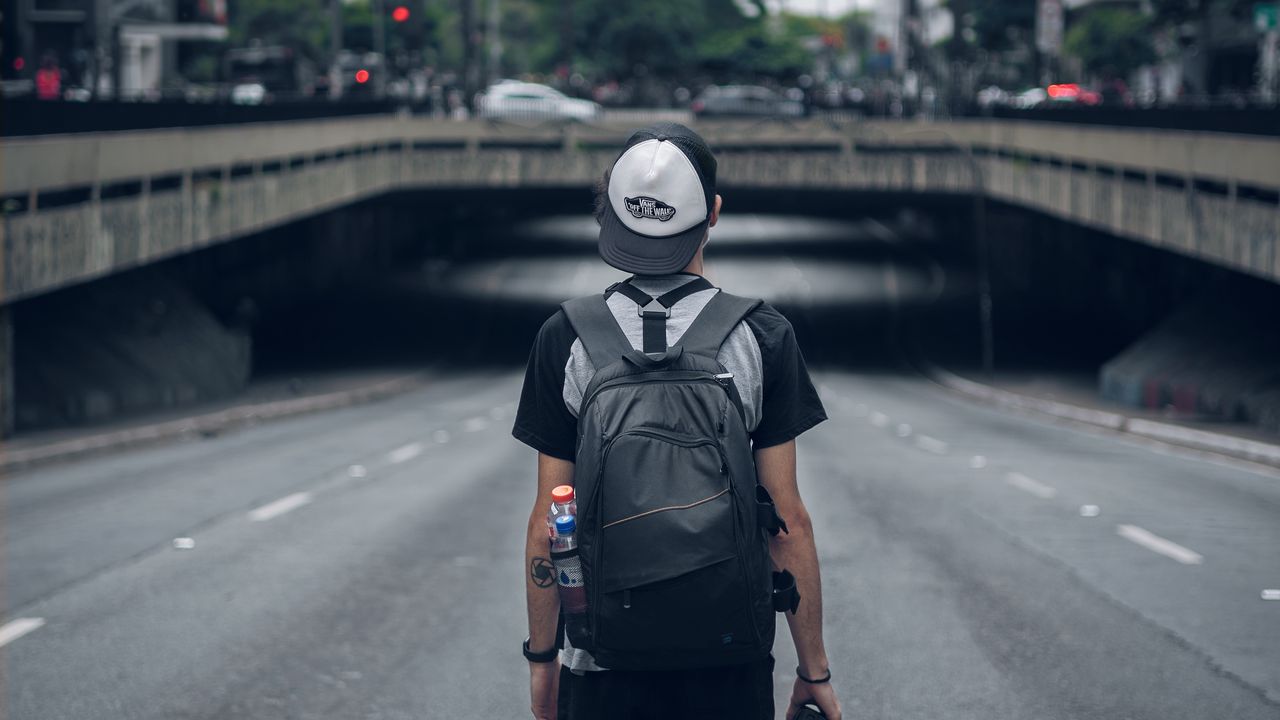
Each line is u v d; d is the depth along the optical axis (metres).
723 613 2.88
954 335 53.19
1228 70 55.84
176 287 36.53
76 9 40.72
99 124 22.97
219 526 11.31
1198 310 34.78
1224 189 28.05
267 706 6.23
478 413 30.34
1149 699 6.37
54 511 12.18
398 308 58.28
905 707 6.30
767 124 47.19
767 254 75.12
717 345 3.08
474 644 7.38
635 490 2.89
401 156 47.03
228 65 60.00
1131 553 10.17
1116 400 34.12
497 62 94.56
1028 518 12.17
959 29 49.97
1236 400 26.98
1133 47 58.81
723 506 2.89
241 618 7.92
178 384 29.42
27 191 19.75
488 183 47.31
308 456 18.45
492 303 60.47
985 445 21.94
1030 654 7.21
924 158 46.25
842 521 12.04
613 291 3.20
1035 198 40.09
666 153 3.15
